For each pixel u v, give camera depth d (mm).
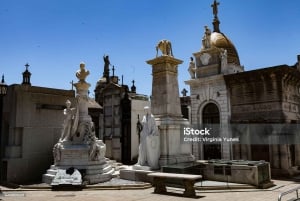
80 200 8289
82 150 11461
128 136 20781
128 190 9945
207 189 9789
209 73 18484
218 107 17531
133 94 22859
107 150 21672
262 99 15680
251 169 10375
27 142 12609
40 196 8922
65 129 12109
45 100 13461
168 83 12773
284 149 14680
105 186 10211
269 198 8586
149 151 11656
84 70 12883
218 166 11219
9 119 12711
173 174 9422
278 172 14461
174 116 12750
